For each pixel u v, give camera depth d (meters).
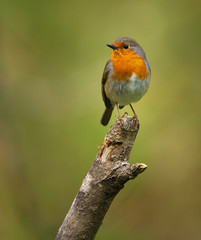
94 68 12.85
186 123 11.88
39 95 12.86
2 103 12.59
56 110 12.64
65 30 13.16
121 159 5.67
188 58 12.79
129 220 11.12
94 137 11.38
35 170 11.91
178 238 10.82
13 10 12.73
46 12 12.98
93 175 5.56
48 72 13.06
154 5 13.74
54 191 11.60
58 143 11.91
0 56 12.98
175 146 11.62
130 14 13.59
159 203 11.29
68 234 5.58
